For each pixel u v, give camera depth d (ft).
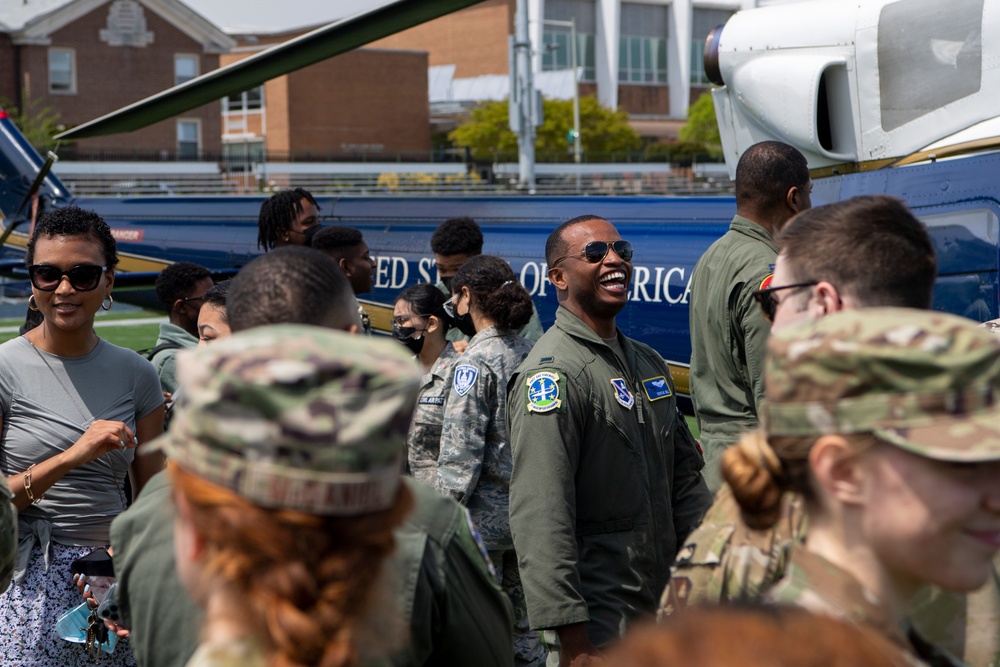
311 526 3.68
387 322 27.61
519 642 13.33
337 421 3.67
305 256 6.26
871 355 3.94
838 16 19.43
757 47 20.56
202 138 156.25
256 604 3.67
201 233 34.32
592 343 10.12
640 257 22.31
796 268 6.36
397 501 4.03
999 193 17.33
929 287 6.25
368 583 3.81
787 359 4.18
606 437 9.81
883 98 18.94
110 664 9.66
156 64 153.48
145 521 6.24
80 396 10.04
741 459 4.78
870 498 4.10
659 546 10.05
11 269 31.12
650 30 236.43
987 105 17.89
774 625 3.06
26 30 144.25
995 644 5.59
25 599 9.66
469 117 199.31
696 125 189.26
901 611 4.39
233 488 3.69
